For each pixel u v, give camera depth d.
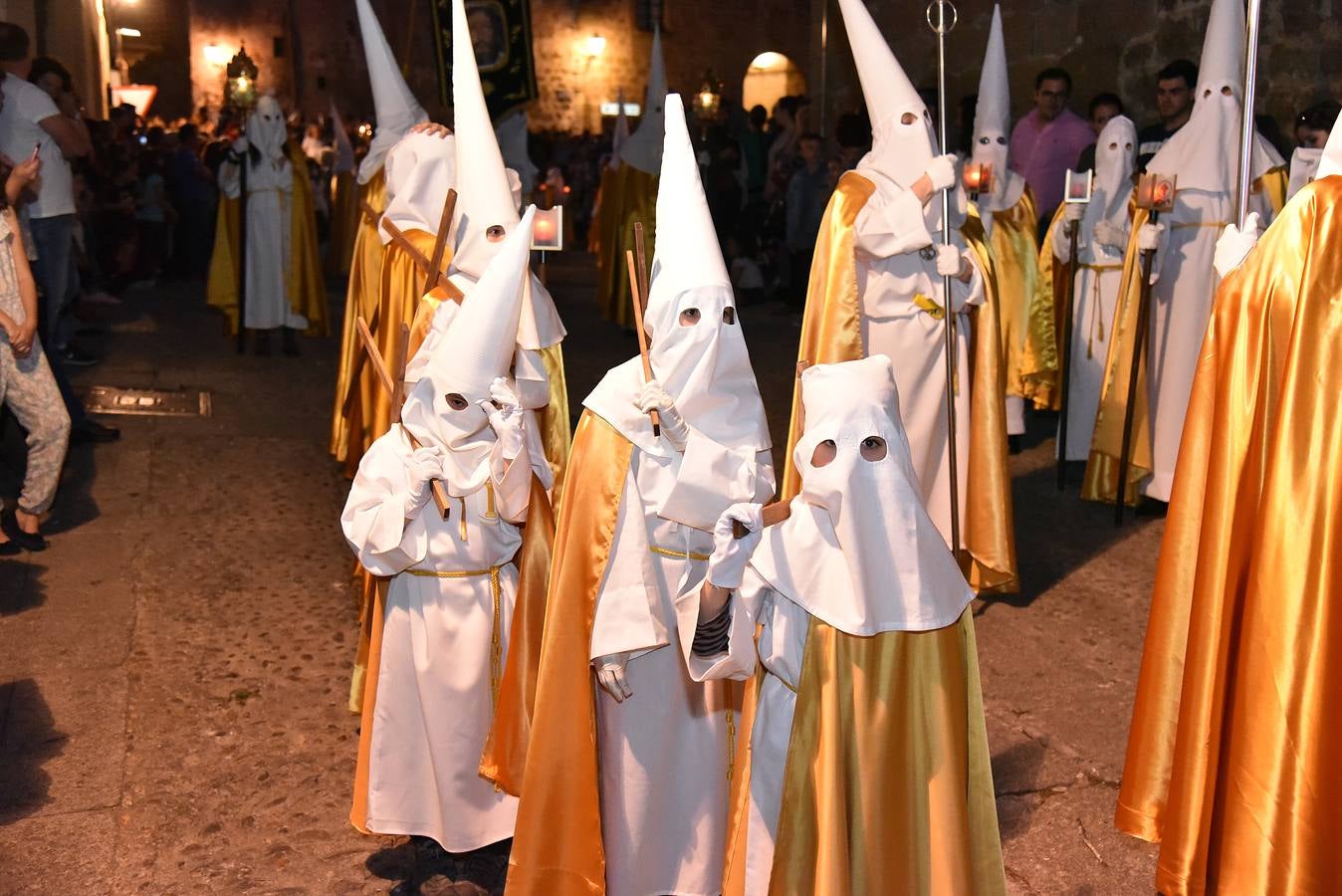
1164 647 2.95
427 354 3.44
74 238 8.36
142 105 19.72
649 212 10.54
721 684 3.01
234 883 3.21
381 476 3.11
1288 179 5.99
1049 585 5.32
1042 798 3.68
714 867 3.03
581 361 9.57
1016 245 6.93
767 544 2.49
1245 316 2.73
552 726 2.89
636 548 2.87
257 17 25.86
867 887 2.43
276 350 9.55
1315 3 7.27
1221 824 2.76
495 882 3.24
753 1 26.52
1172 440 6.04
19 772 3.70
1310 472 2.58
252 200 9.00
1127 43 8.49
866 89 5.00
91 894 3.15
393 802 3.18
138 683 4.28
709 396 2.90
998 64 6.62
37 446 5.29
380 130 6.54
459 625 3.11
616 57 25.97
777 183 13.00
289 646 4.62
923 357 4.99
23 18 11.09
